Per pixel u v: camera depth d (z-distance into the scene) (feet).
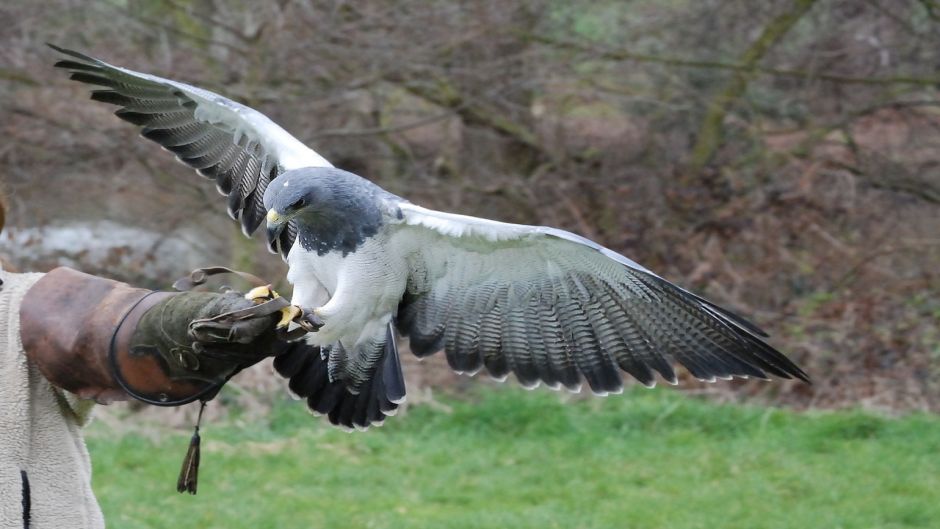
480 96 53.78
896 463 37.70
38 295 15.03
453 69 52.44
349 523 31.58
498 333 22.09
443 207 54.49
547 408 43.68
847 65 58.08
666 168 57.11
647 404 43.96
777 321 50.52
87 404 16.17
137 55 50.62
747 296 52.44
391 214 20.44
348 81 50.80
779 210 55.26
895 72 57.88
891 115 58.90
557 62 54.49
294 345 21.43
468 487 35.42
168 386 14.37
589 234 54.75
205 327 13.57
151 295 14.71
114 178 52.03
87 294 14.96
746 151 58.75
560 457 38.96
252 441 39.78
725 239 54.44
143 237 52.80
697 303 20.06
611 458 38.60
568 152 57.21
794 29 58.44
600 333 21.67
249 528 31.09
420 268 21.43
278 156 23.18
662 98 57.67
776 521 32.01
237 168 24.61
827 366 47.52
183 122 24.70
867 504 33.60
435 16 50.93
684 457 38.70
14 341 15.10
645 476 36.58
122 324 14.34
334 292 21.40
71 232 52.70
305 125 50.44
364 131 51.34
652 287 20.53
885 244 54.65
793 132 58.44
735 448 39.75
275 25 49.80
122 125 50.44
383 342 21.47
